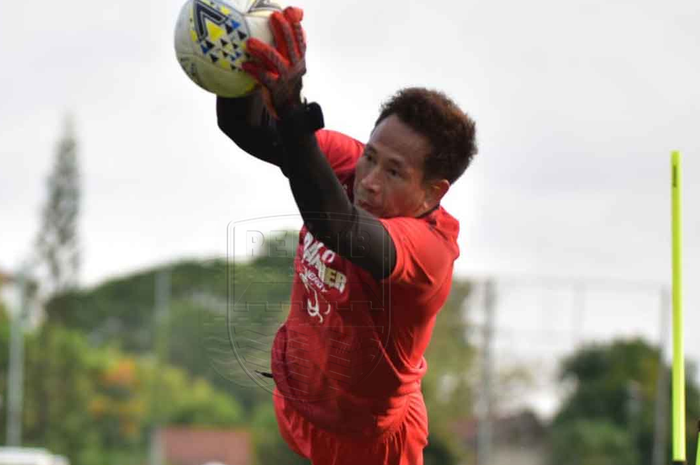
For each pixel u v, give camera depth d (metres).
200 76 14.66
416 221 15.29
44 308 192.00
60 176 198.62
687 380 110.88
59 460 103.12
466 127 15.70
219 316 16.61
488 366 105.12
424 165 15.43
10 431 146.25
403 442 17.75
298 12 13.98
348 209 14.16
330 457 18.02
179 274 148.25
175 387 147.38
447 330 105.12
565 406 109.19
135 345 184.00
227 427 140.38
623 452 106.94
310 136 13.80
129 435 154.00
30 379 162.00
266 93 13.98
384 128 15.49
